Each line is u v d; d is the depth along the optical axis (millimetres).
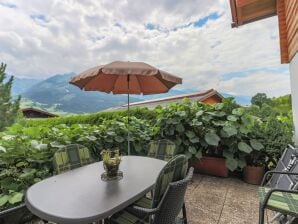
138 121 4395
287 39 3928
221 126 3834
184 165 1724
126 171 2096
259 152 3748
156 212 1441
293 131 3643
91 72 2299
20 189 2307
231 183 3643
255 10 4328
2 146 2422
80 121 8023
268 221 2439
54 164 2215
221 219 2484
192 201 2945
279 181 2449
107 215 1289
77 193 1554
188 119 4000
